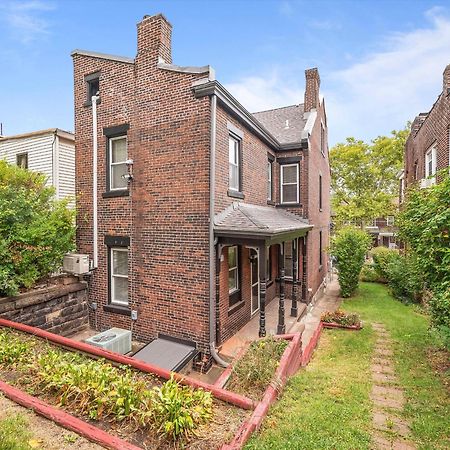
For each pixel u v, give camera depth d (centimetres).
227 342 756
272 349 523
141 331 781
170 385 353
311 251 1210
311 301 1191
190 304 711
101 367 412
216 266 710
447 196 527
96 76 851
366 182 2788
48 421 319
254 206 941
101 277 852
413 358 661
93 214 859
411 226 682
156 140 750
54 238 800
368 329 880
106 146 835
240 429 322
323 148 1636
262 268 682
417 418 421
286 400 432
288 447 315
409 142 1583
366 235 1452
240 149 856
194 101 698
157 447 290
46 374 392
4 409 339
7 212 694
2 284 666
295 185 1188
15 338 557
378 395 498
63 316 804
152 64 750
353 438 350
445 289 535
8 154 1295
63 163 1220
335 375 573
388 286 1460
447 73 909
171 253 734
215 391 387
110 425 319
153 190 756
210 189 684
